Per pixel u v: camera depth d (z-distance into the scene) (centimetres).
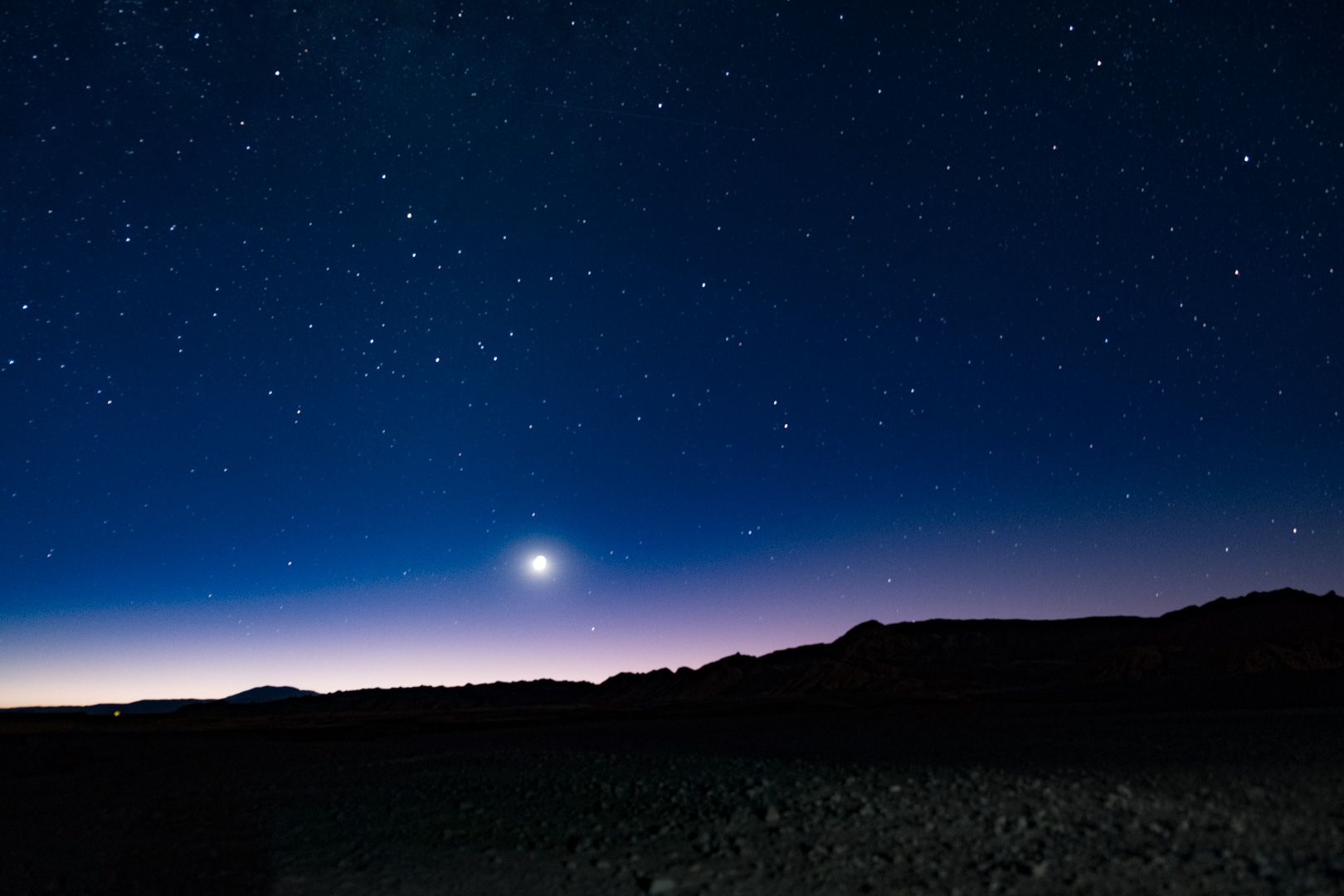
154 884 897
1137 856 750
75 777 2277
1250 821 863
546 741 2883
